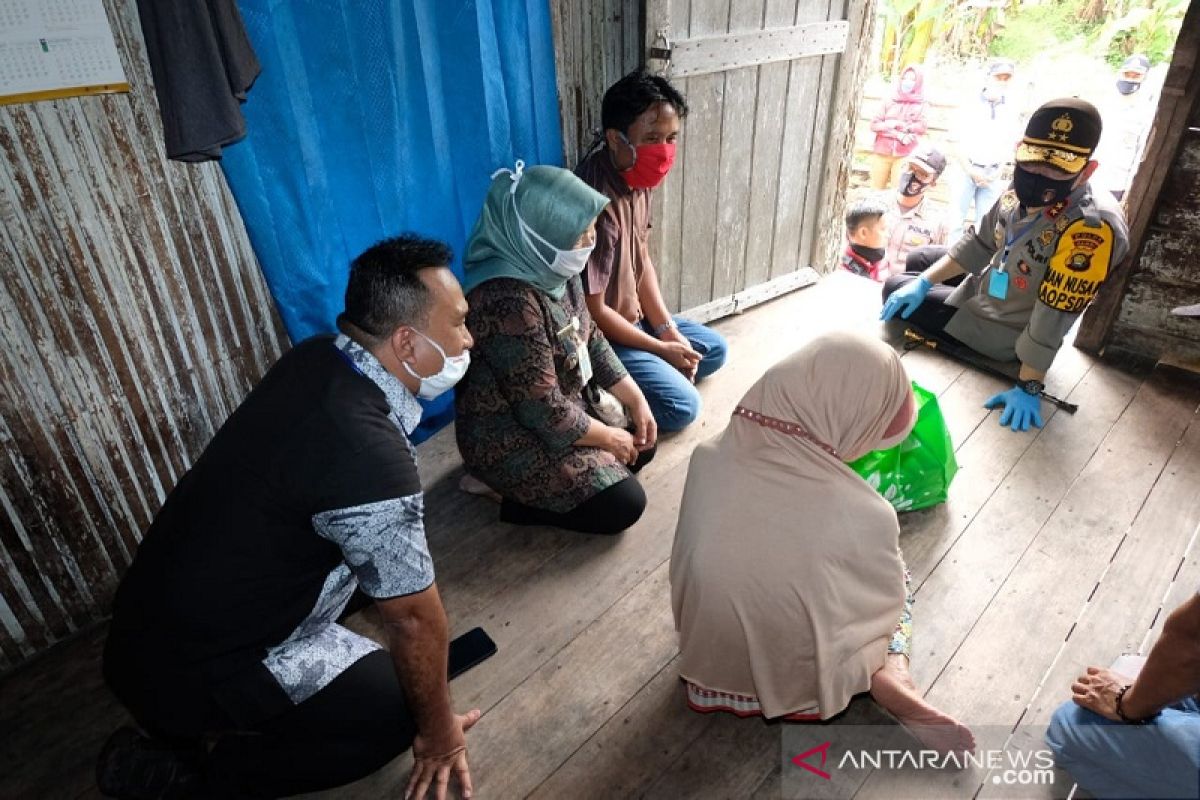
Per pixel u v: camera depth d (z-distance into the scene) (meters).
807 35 2.97
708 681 1.60
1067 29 7.52
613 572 2.12
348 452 1.29
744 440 1.44
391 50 2.07
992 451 2.52
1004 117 4.42
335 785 1.54
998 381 2.87
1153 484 2.34
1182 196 2.62
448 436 2.69
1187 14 2.37
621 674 1.83
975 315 2.92
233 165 1.86
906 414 1.47
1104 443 2.52
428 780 1.56
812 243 3.62
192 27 1.54
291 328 2.15
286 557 1.34
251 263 2.07
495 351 1.92
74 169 1.67
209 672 1.36
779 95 3.06
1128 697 1.34
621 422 2.32
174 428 2.03
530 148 2.60
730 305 3.38
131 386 1.91
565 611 2.00
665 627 1.95
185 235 1.90
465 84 2.30
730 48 2.78
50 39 1.56
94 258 1.75
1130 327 2.92
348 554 1.33
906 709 1.56
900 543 2.17
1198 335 2.78
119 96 1.69
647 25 2.54
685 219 3.04
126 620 1.37
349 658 1.52
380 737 1.52
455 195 2.46
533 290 1.94
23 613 1.89
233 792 1.51
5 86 1.52
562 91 2.67
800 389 1.39
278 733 1.47
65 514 1.88
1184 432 2.56
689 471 1.52
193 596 1.30
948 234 4.83
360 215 2.20
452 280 1.42
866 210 4.13
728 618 1.43
